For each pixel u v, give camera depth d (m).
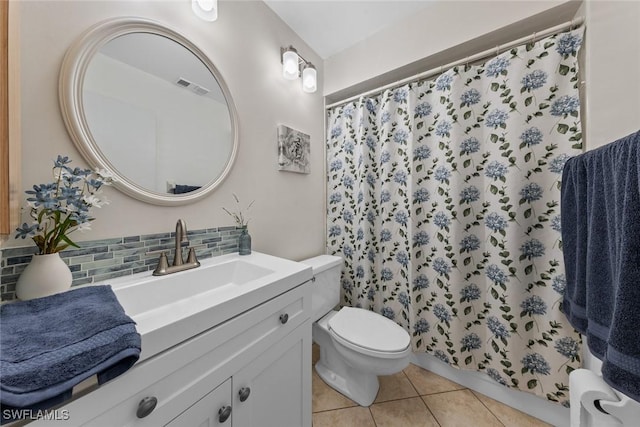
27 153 0.65
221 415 0.62
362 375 1.26
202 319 0.58
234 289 0.72
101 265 0.78
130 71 0.85
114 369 0.42
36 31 0.66
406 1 1.37
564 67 1.06
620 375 0.49
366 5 1.39
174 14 0.96
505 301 1.20
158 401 0.50
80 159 0.74
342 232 1.84
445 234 1.37
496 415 1.17
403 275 1.57
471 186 1.31
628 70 0.77
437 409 1.21
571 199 0.89
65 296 0.59
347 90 1.80
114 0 0.81
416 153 1.48
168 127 0.95
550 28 1.09
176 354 0.53
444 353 1.39
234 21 1.20
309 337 0.98
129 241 0.84
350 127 1.78
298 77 1.61
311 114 1.75
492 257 1.25
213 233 1.11
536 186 1.13
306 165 1.67
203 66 1.06
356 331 1.24
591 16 0.95
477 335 1.31
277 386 0.82
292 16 1.46
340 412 1.19
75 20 0.73
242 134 1.24
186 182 1.00
